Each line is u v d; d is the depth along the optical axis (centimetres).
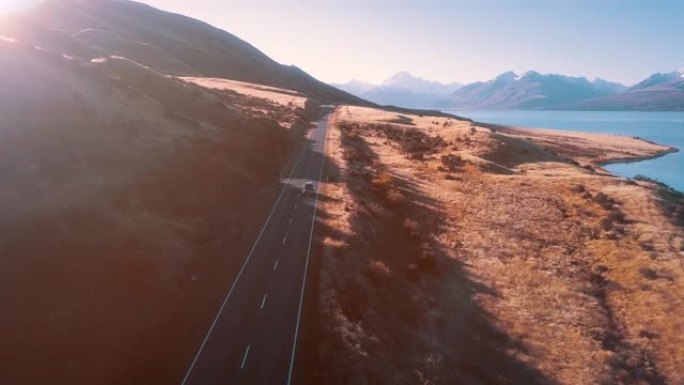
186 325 2597
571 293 3962
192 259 3272
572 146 15000
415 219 5481
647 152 15562
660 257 4388
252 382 2164
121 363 2195
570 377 3020
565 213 5750
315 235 4059
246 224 4216
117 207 3462
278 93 15962
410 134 10906
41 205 3027
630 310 3772
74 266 2603
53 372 2019
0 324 2098
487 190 6581
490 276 4262
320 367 2330
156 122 5606
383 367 2564
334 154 7750
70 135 4216
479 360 3112
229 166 5322
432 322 3409
